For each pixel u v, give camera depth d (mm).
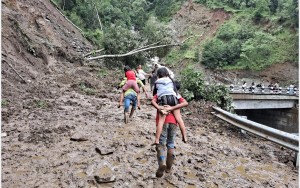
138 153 5508
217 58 51938
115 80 17188
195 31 63781
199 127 8312
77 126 7098
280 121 27375
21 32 15414
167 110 4270
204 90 11898
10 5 18656
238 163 5586
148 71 27078
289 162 5980
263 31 54188
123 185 4160
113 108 9766
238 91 23344
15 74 11844
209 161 5512
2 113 7727
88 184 4145
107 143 5930
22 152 5277
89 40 31500
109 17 47125
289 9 51562
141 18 59250
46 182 4152
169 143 4516
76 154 5277
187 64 54844
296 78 44156
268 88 29484
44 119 7559
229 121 8570
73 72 16766
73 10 39188
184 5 70500
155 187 4152
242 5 61750
